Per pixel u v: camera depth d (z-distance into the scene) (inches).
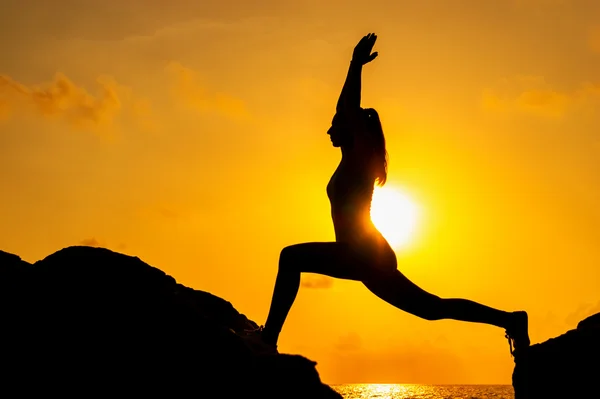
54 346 236.4
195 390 233.1
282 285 282.0
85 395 229.1
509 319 304.0
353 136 296.2
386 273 288.4
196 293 329.4
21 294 247.4
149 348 238.4
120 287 249.0
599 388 287.9
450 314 299.6
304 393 234.4
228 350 242.5
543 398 299.4
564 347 301.1
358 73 301.9
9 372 230.8
